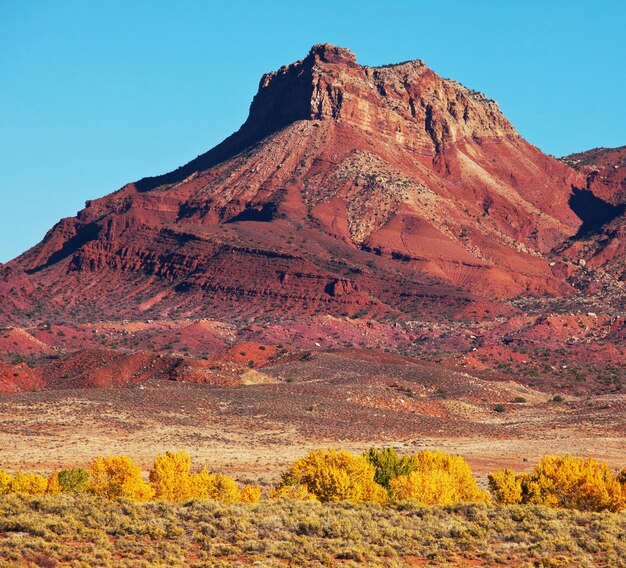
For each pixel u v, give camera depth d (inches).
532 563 2551.7
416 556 2588.6
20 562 2294.5
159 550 2498.8
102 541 2492.6
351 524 2758.4
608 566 2539.4
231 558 2480.3
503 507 3065.9
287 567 2429.9
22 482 3590.1
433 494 3501.5
